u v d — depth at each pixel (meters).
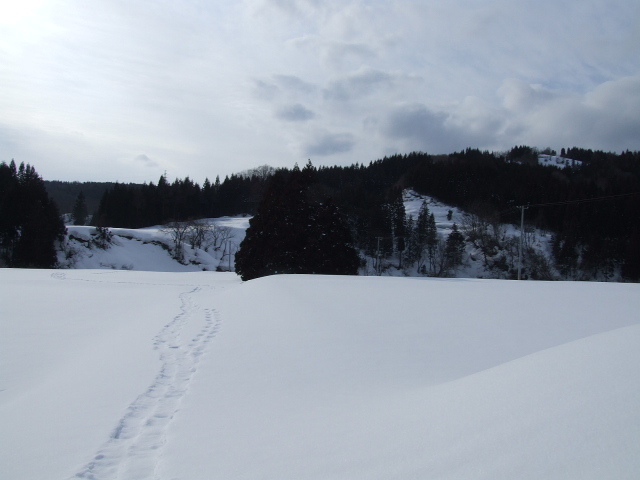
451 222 79.12
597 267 53.38
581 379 3.22
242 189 110.62
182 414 4.70
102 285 24.14
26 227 50.28
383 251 66.44
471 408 3.48
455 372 6.04
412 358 6.83
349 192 76.31
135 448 3.87
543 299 12.68
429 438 3.21
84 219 100.75
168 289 22.78
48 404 5.24
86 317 12.39
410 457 3.00
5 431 4.45
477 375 4.42
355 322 9.66
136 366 6.74
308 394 5.27
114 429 4.30
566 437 2.59
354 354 7.11
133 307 14.63
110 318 12.23
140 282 27.52
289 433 3.96
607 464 2.25
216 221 93.75
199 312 12.99
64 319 12.02
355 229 68.12
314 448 3.53
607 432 2.50
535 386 3.40
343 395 5.16
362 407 4.52
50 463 3.62
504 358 6.78
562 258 55.06
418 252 65.62
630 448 2.30
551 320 9.67
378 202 73.44
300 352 7.34
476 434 3.02
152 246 65.75
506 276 56.09
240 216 106.25
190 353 7.61
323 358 6.93
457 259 59.12
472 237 64.94
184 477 3.28
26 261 49.56
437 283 17.67
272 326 9.68
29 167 60.12
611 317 9.99
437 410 3.72
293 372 6.25
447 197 90.44
